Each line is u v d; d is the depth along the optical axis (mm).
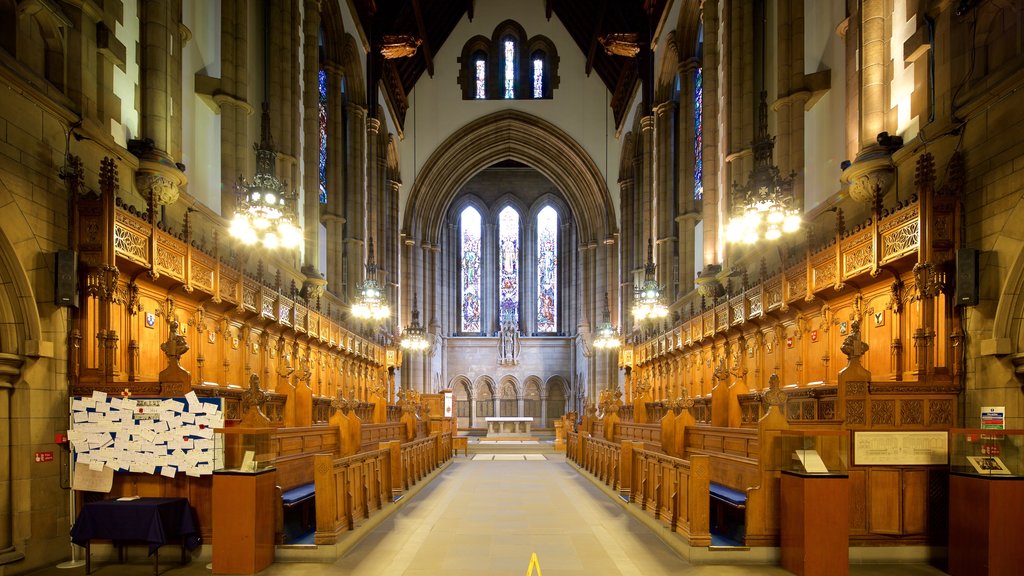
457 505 12711
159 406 8297
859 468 8109
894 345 9438
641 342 27016
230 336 13445
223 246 14445
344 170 26797
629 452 13203
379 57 29500
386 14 29906
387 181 36219
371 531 10078
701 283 19344
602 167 38500
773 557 8039
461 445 27578
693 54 23812
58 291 8250
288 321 16297
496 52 39406
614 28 32594
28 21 8484
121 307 9461
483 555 8562
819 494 7375
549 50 39219
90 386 8398
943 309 8445
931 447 8148
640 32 29719
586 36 36906
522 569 7871
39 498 7875
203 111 14586
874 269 9531
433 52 38219
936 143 9227
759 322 14539
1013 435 7305
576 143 38594
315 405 16797
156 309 10555
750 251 16547
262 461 8164
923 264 8438
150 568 7910
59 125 8578
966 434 7750
